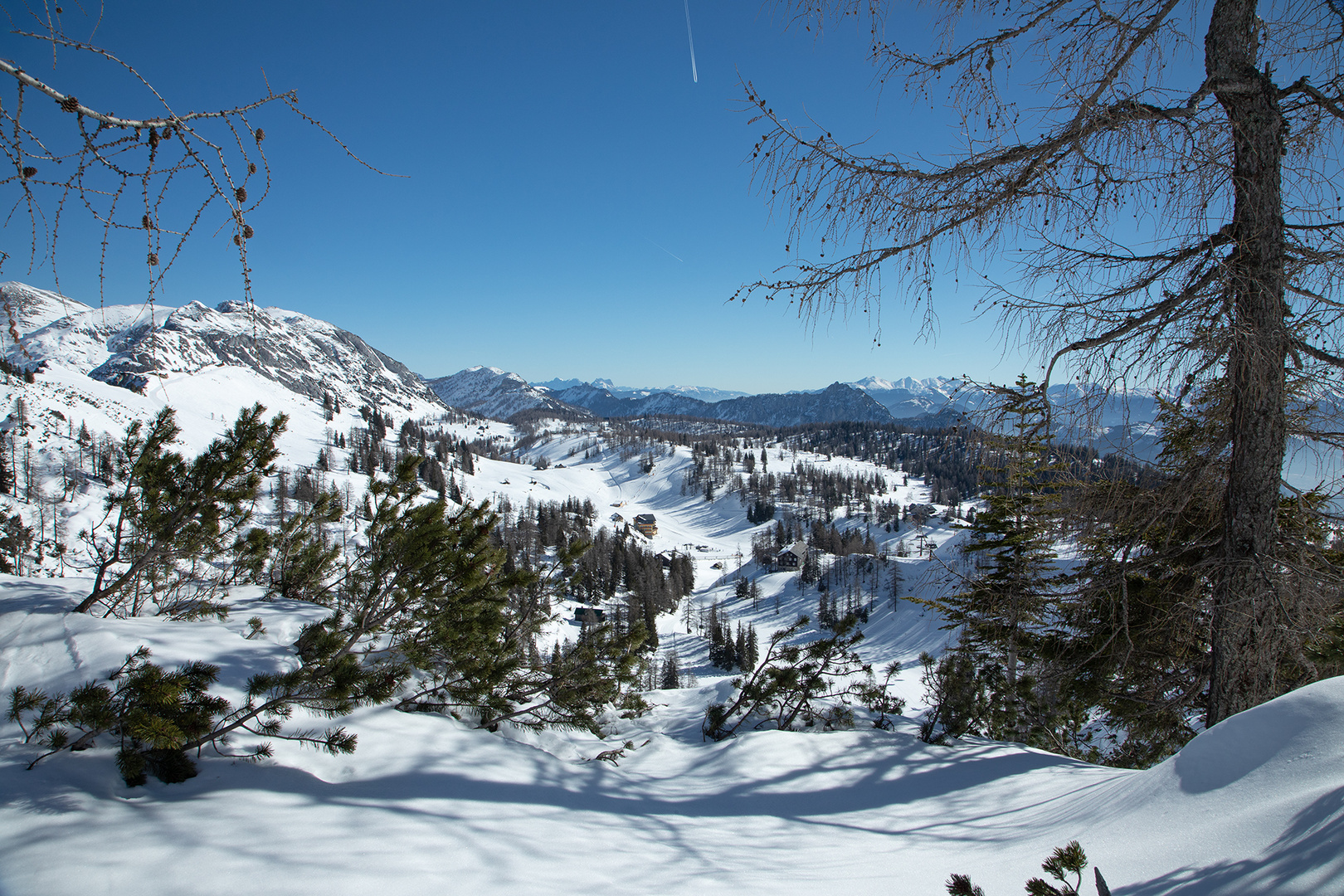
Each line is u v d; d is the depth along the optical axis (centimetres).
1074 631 668
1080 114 305
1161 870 193
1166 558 501
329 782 298
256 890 195
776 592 9869
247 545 485
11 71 187
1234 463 405
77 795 234
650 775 431
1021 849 262
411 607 430
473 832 258
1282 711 226
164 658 332
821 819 351
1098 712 792
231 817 238
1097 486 460
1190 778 235
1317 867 149
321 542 536
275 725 307
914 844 301
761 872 256
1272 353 357
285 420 496
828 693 624
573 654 503
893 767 448
